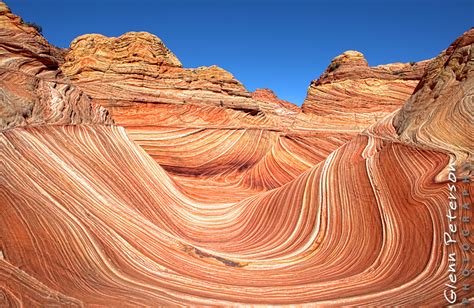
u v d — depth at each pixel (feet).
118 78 97.81
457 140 29.81
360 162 35.78
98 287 20.12
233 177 73.36
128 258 24.77
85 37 105.29
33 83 39.63
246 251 31.60
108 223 28.53
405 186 28.25
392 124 45.96
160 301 19.75
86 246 23.22
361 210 29.73
